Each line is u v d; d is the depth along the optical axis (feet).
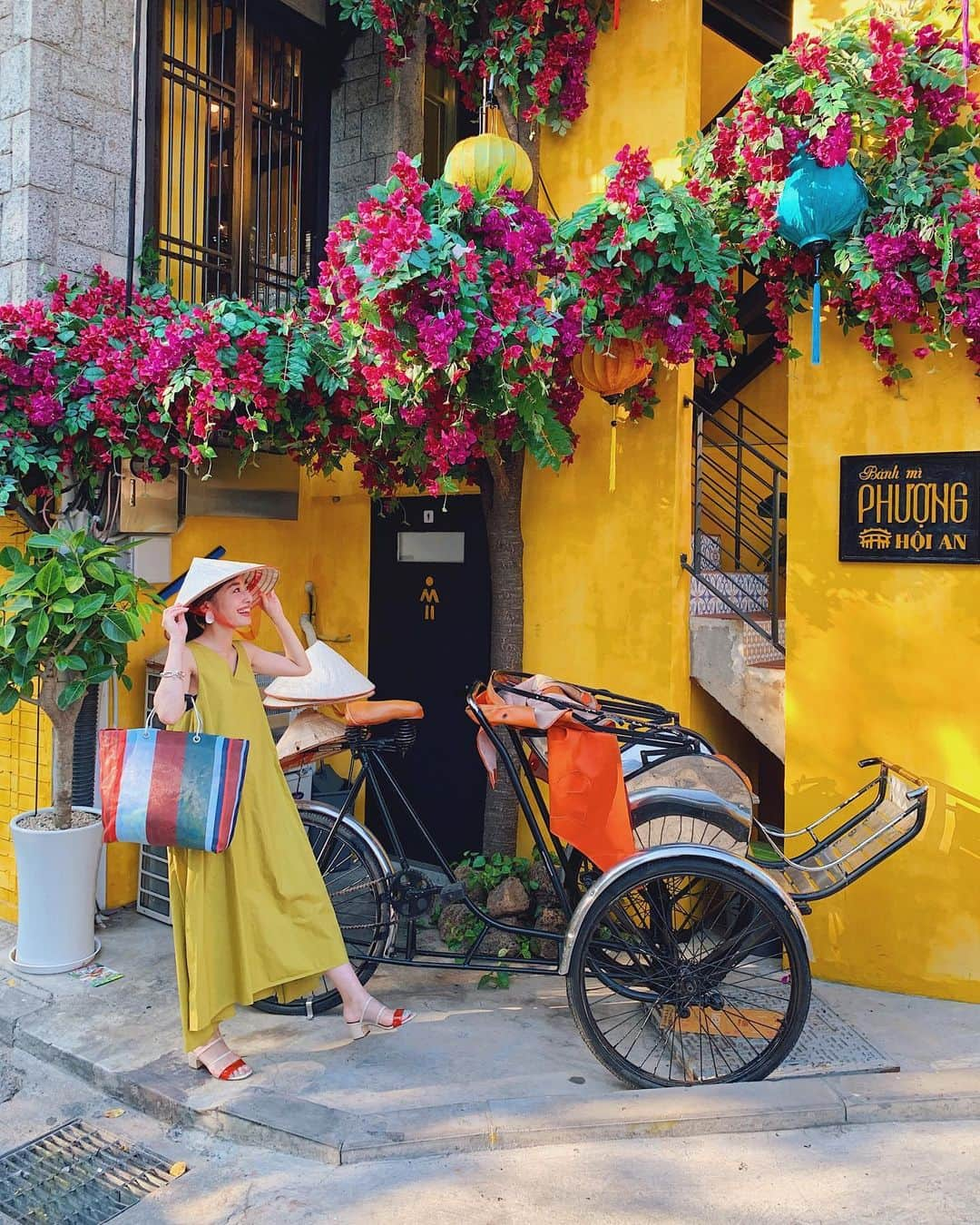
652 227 11.61
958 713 12.94
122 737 10.34
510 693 12.20
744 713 15.20
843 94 11.82
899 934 13.28
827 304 13.60
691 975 11.14
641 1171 9.39
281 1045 11.76
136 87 15.70
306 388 13.76
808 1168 9.43
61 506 14.96
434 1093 10.59
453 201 11.33
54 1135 10.34
